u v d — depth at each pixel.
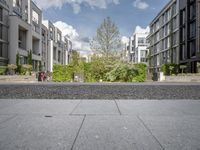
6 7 37.69
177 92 8.52
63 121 4.84
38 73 23.12
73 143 3.35
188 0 36.22
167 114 5.64
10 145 3.25
